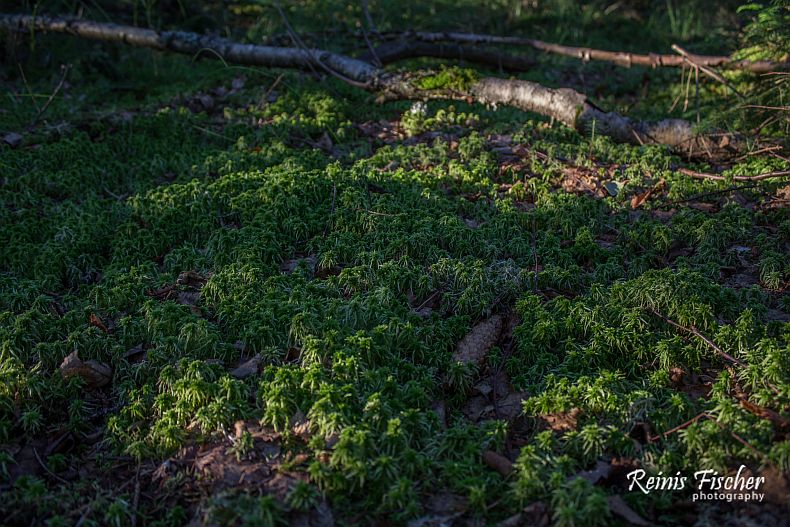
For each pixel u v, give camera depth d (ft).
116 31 31.83
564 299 14.87
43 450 12.60
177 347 13.93
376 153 23.79
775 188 20.22
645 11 44.52
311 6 41.29
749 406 12.00
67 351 14.05
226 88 30.96
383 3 41.50
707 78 31.07
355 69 29.12
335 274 16.79
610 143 23.79
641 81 32.91
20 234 18.42
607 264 16.63
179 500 11.45
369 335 13.74
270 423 12.31
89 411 13.39
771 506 10.62
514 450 12.08
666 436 12.02
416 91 27.78
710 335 14.10
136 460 12.33
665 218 19.26
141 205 19.80
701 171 22.38
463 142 23.31
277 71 31.58
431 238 17.51
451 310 15.37
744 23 38.09
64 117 27.04
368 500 11.05
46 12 33.06
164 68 33.68
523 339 14.14
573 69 35.06
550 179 21.42
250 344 13.92
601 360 13.60
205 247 18.12
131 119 26.55
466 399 13.38
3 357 13.75
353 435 11.35
